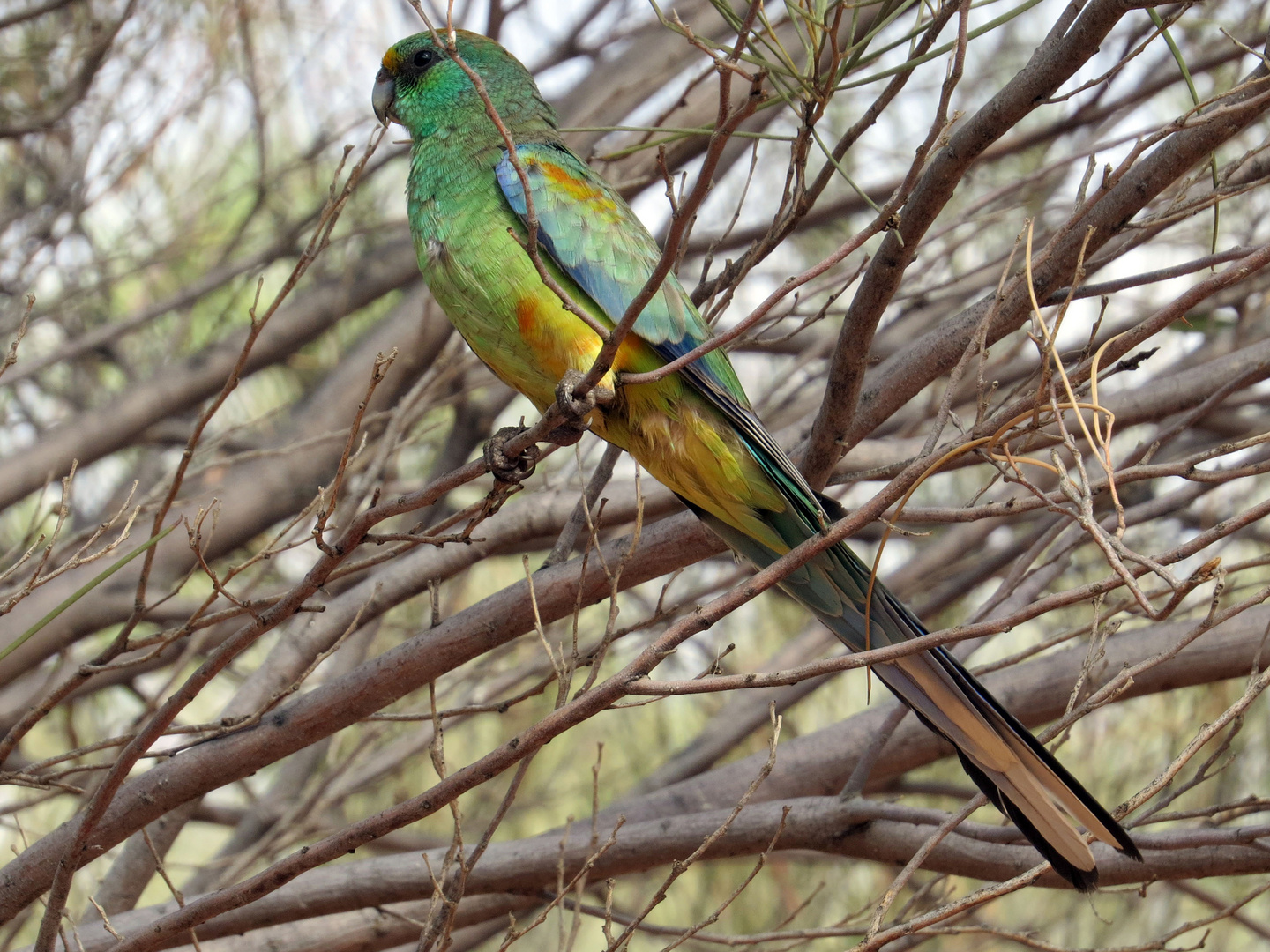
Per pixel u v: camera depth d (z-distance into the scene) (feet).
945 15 10.89
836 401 12.35
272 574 23.03
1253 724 20.93
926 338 13.16
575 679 23.04
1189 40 21.35
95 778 16.15
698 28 22.98
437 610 13.25
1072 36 9.99
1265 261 9.53
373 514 10.22
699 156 22.24
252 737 12.82
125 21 20.68
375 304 26.45
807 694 21.09
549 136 14.98
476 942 19.06
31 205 24.27
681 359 9.14
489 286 13.10
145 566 10.85
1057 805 10.70
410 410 17.51
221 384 23.26
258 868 17.52
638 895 22.82
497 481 12.07
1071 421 16.01
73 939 13.03
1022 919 21.07
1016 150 20.93
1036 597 15.92
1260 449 21.04
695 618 9.50
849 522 9.45
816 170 24.64
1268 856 12.57
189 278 25.70
